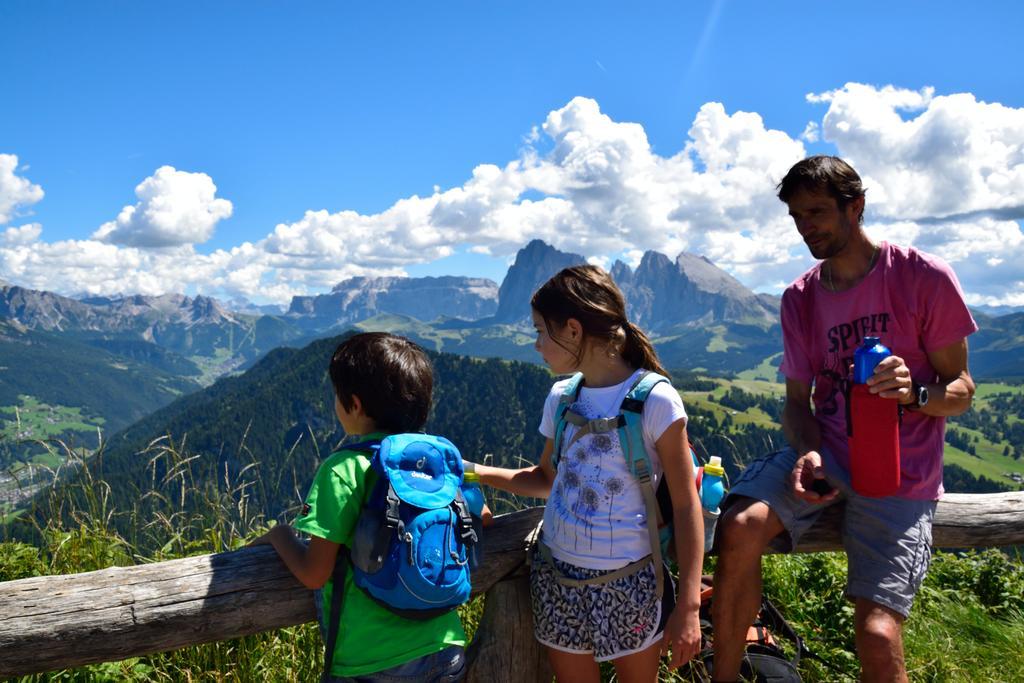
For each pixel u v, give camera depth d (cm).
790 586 455
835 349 306
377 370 240
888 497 284
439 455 234
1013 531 362
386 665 221
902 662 267
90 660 226
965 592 502
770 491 287
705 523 254
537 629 268
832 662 382
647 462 247
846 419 275
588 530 250
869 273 293
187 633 234
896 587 273
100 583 229
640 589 247
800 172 293
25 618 217
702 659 296
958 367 285
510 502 426
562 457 263
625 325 262
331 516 223
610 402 256
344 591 228
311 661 331
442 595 219
